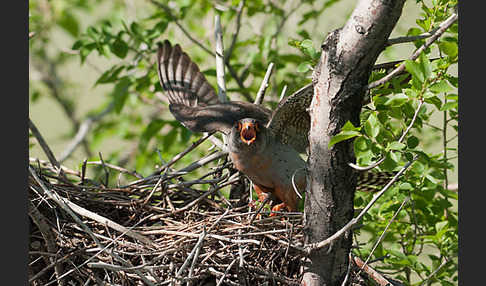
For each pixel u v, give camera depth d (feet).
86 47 45.93
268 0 51.65
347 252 28.04
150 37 46.96
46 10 55.21
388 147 25.04
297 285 30.07
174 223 33.24
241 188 37.42
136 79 48.06
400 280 35.24
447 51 27.22
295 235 30.78
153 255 30.76
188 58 43.21
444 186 38.55
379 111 28.09
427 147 41.60
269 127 33.81
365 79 25.84
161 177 35.12
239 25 48.96
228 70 49.80
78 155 58.44
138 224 33.99
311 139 27.02
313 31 49.44
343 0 54.75
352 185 27.22
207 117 38.17
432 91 25.99
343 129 24.88
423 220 36.78
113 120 57.52
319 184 27.09
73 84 64.64
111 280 30.66
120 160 52.95
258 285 30.50
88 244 31.63
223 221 31.12
